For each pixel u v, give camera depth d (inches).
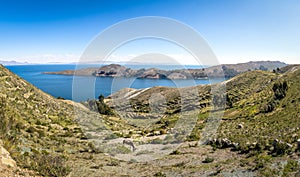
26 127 837.2
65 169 483.2
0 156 418.9
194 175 523.2
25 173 403.2
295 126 1029.2
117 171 513.7
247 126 1300.4
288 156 603.8
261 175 496.4
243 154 706.8
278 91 1984.5
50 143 737.0
